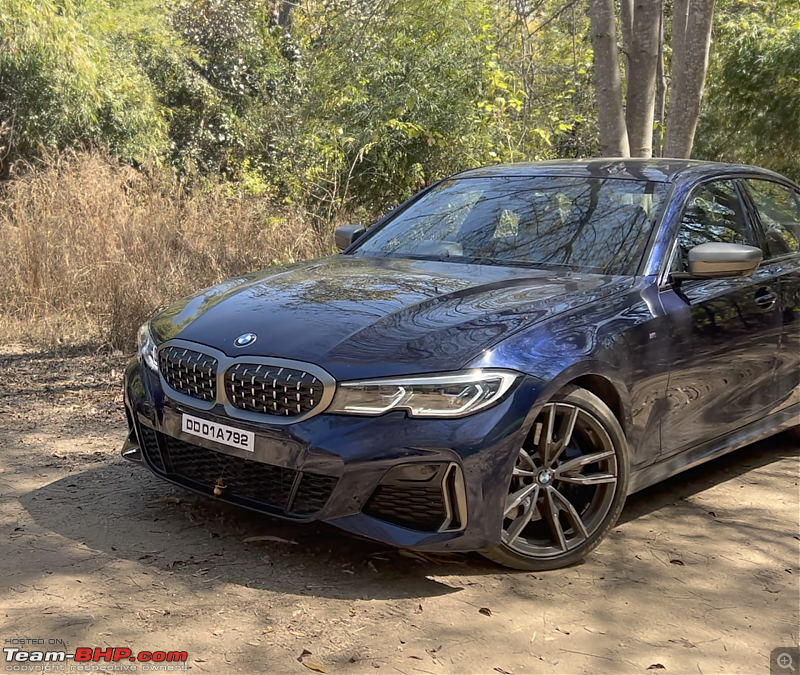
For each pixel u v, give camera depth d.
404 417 2.94
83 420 5.15
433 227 4.50
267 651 2.66
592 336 3.33
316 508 3.02
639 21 8.00
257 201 9.62
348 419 2.95
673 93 8.22
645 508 4.08
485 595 3.10
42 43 13.12
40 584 3.03
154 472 3.53
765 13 16.59
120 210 8.53
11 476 4.13
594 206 4.18
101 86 14.62
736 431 4.34
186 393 3.35
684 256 3.96
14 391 5.77
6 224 8.58
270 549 3.37
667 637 2.89
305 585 3.10
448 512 3.01
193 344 3.36
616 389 3.40
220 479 3.27
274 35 17.94
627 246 3.90
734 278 4.06
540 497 3.28
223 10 17.98
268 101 17.98
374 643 2.74
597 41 7.66
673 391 3.71
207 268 7.93
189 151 16.27
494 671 2.63
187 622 2.81
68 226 8.30
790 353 4.52
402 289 3.56
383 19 11.70
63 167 9.55
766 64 15.71
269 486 3.15
